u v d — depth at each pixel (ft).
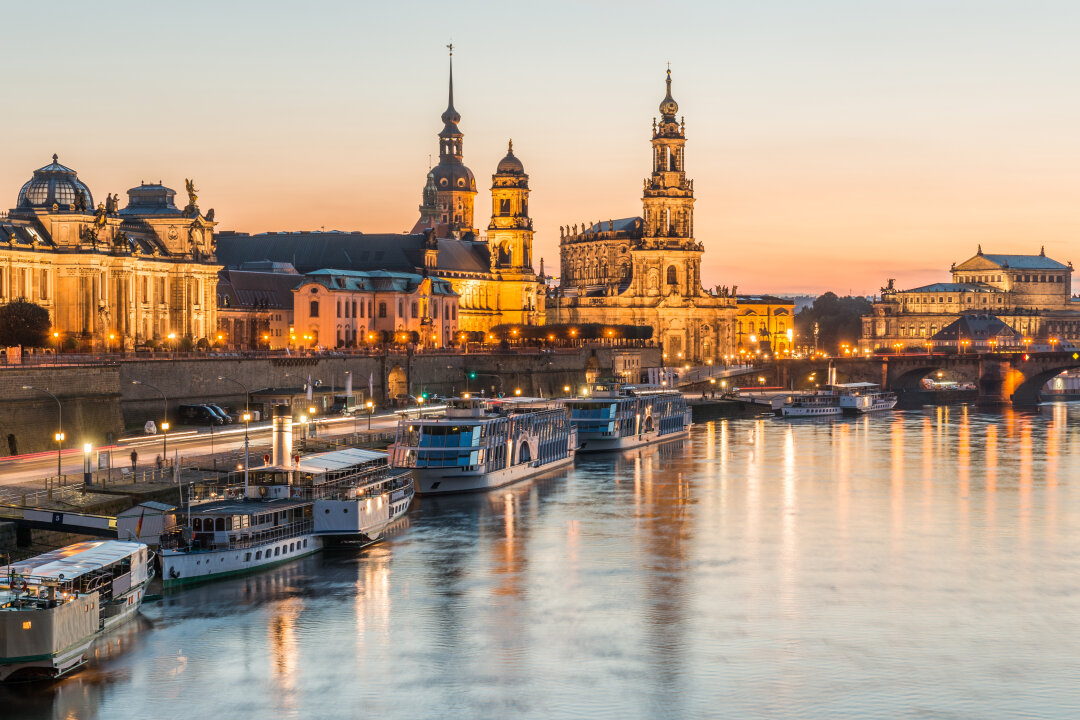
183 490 433.48
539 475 614.34
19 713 285.84
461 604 365.20
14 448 529.04
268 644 329.31
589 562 415.23
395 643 331.36
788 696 298.35
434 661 319.06
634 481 592.60
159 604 360.69
